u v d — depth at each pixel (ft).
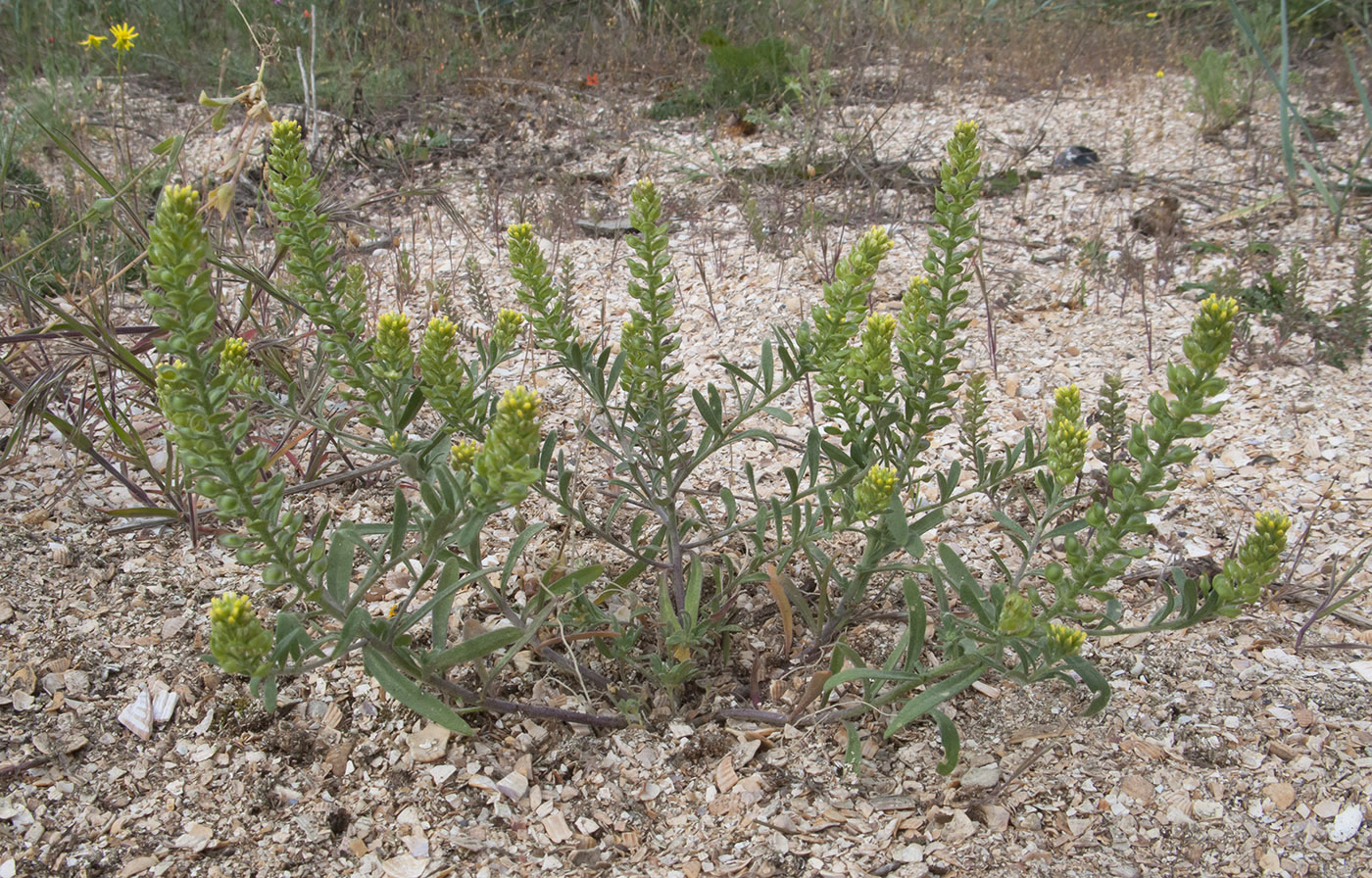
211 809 6.48
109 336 9.12
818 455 7.05
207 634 7.66
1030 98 22.09
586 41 24.35
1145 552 5.46
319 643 5.78
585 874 6.20
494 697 7.22
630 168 18.58
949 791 6.72
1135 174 17.78
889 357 6.59
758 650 8.05
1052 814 6.53
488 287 14.06
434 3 25.76
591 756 7.03
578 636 7.13
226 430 5.25
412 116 20.17
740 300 13.79
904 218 16.24
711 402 7.04
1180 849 6.27
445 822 6.49
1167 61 24.73
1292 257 13.09
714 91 21.17
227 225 12.65
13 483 9.14
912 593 6.34
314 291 6.09
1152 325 13.02
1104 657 7.82
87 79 19.13
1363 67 22.00
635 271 6.77
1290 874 6.07
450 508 5.46
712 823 6.55
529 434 4.96
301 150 5.90
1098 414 10.84
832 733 7.16
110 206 9.52
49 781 6.56
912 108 21.15
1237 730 7.09
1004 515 6.91
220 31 23.31
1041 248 15.37
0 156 14.17
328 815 6.48
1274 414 11.22
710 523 8.21
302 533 8.89
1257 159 17.93
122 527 8.72
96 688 7.20
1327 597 8.13
